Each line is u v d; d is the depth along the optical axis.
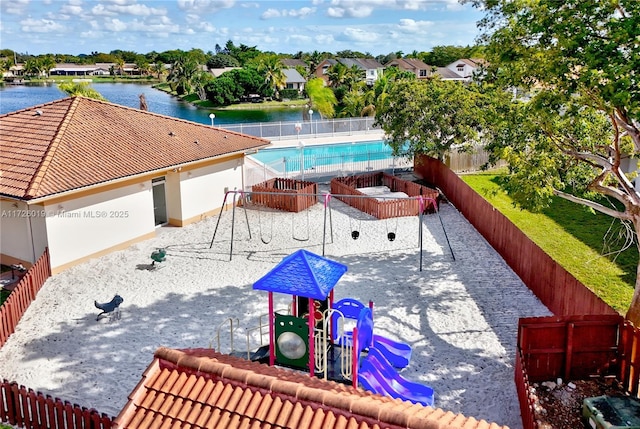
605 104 13.65
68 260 21.19
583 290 15.33
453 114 33.88
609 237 25.09
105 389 13.35
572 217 28.34
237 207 30.20
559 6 14.09
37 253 20.91
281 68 125.12
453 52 140.38
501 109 18.12
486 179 38.16
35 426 11.48
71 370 14.17
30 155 21.88
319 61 151.00
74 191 20.20
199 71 134.88
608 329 13.28
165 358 8.38
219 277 20.45
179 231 26.00
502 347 15.38
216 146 28.02
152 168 23.52
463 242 24.56
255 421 7.33
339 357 12.83
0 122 25.97
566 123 16.11
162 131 27.31
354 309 14.87
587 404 11.78
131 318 17.11
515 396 13.09
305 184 30.97
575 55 13.65
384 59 181.12
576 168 17.97
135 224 24.00
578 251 23.44
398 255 22.84
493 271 21.08
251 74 117.44
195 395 7.84
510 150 16.83
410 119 34.53
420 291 19.17
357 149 49.06
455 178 30.67
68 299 18.45
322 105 82.81
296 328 12.08
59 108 26.19
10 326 15.94
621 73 12.25
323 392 7.51
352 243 24.39
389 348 14.54
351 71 108.25
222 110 107.12
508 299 18.56
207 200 28.00
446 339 15.85
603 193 17.67
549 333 13.26
